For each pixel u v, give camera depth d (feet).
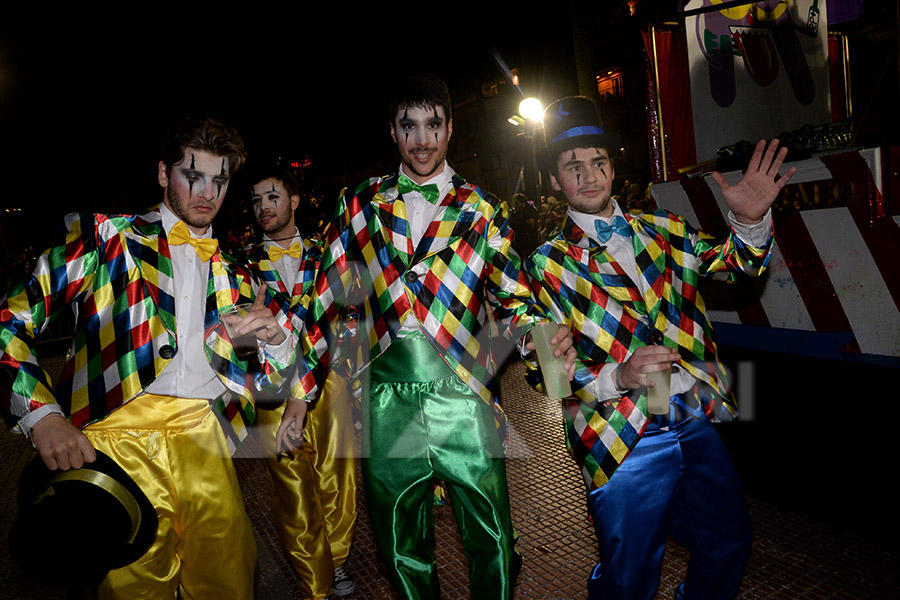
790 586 8.02
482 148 117.80
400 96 7.15
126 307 6.11
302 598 8.79
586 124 6.73
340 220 7.50
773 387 9.57
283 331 7.07
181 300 6.64
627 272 6.77
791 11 13.16
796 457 9.42
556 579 8.84
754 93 12.85
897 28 8.20
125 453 6.10
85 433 6.04
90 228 6.08
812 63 13.52
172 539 6.24
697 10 11.35
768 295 9.43
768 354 9.56
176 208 6.69
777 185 6.28
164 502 6.18
